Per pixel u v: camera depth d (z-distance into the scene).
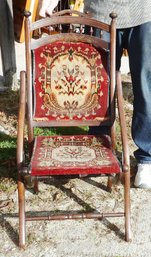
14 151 2.07
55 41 1.60
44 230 1.59
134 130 1.77
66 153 1.54
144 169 1.81
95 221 1.64
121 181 1.53
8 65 2.71
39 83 1.60
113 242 1.54
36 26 1.57
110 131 1.67
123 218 1.65
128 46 1.68
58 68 1.60
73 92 1.61
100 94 1.62
